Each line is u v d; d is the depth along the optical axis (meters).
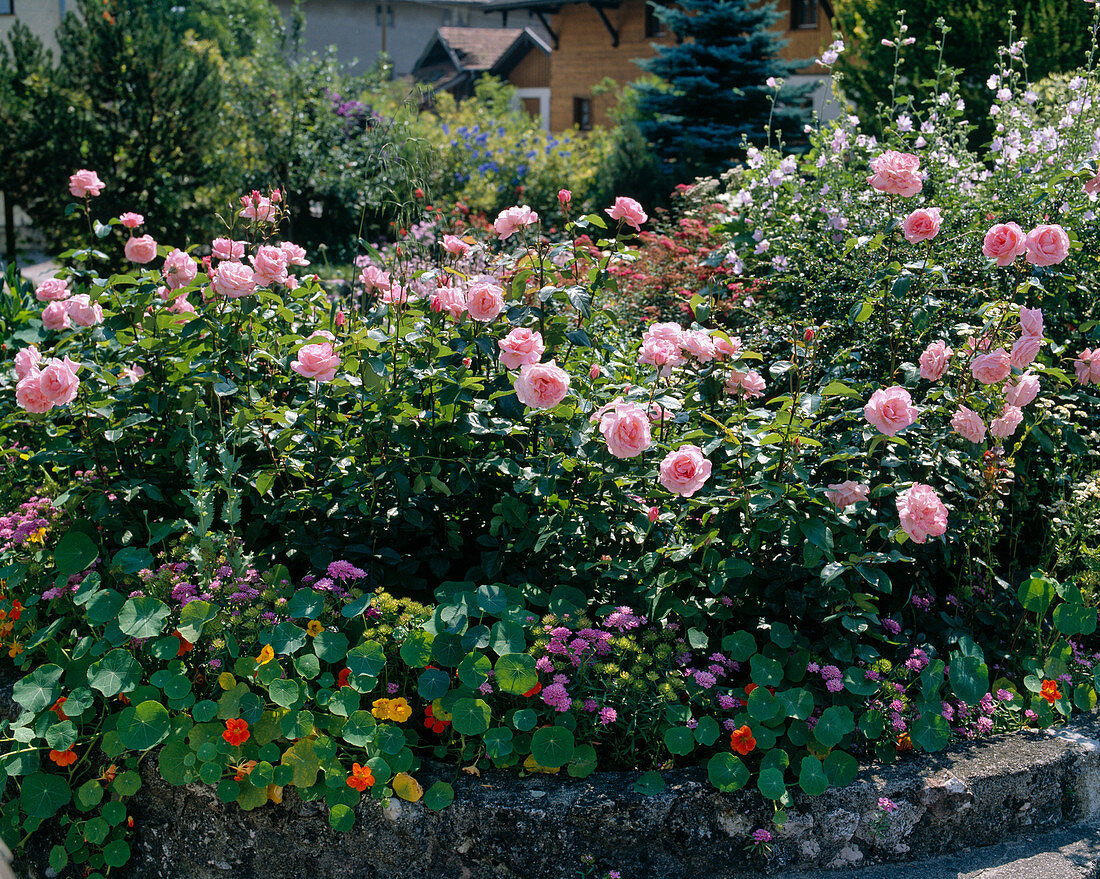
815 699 2.82
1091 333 3.91
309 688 2.68
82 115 9.64
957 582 3.30
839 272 4.26
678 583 3.00
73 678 2.76
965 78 10.15
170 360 3.24
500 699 2.73
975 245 4.11
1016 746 2.85
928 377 3.12
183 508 3.26
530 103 29.77
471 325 3.11
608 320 3.79
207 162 10.16
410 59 41.88
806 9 19.50
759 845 2.57
